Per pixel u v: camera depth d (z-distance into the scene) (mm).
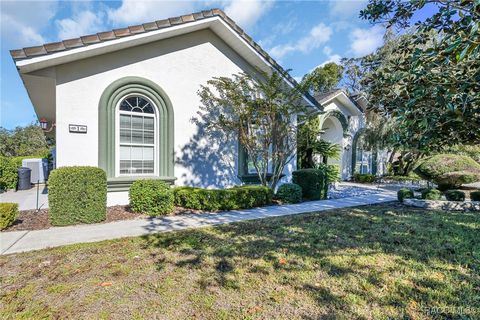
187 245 4770
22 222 6457
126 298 3018
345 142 18656
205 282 3377
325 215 7328
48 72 7285
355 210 8133
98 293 3117
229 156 10133
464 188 13914
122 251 4484
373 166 19828
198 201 7902
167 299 2996
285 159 10031
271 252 4383
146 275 3576
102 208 6633
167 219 6859
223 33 9656
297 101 10156
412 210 8148
